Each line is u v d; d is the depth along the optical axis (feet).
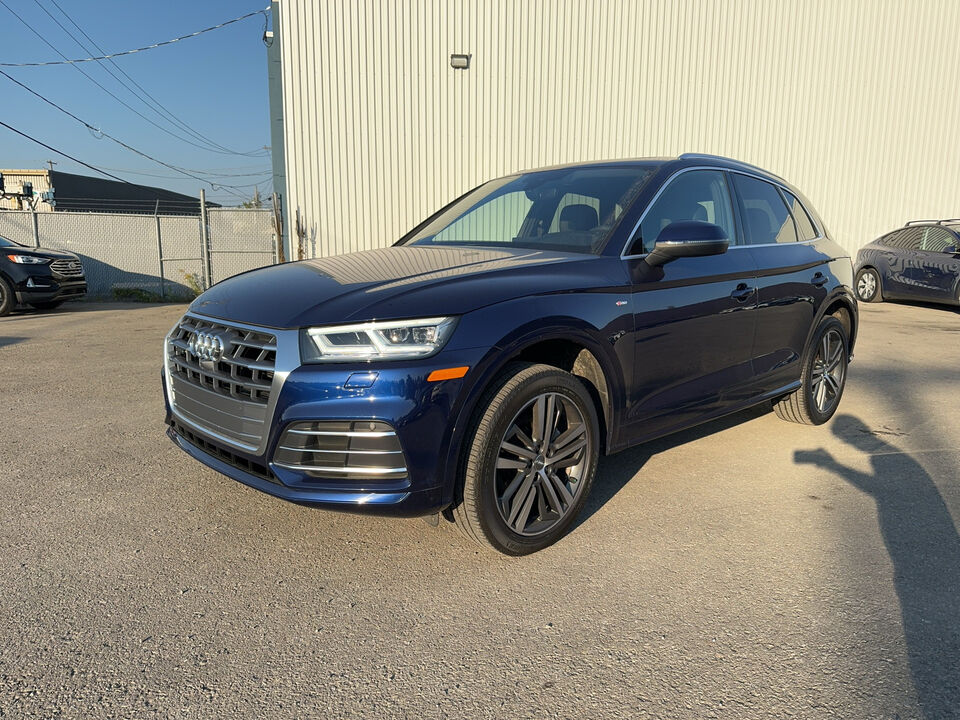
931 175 45.14
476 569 8.70
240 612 7.68
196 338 9.02
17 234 45.06
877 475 12.07
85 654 6.85
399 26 37.83
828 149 43.75
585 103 40.40
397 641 7.16
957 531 9.84
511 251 10.44
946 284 35.50
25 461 12.30
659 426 10.75
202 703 6.18
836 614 7.69
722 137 42.42
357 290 8.41
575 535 9.68
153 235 46.55
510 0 38.63
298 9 36.83
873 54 43.04
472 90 39.09
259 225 43.83
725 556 9.07
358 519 10.12
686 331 10.75
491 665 6.77
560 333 8.79
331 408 7.59
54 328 29.37
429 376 7.65
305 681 6.51
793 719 6.00
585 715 6.07
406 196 39.32
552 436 9.03
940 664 6.77
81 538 9.37
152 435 13.89
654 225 10.81
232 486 11.27
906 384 19.27
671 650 7.03
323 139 38.04
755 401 12.80
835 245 15.55
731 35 41.45
